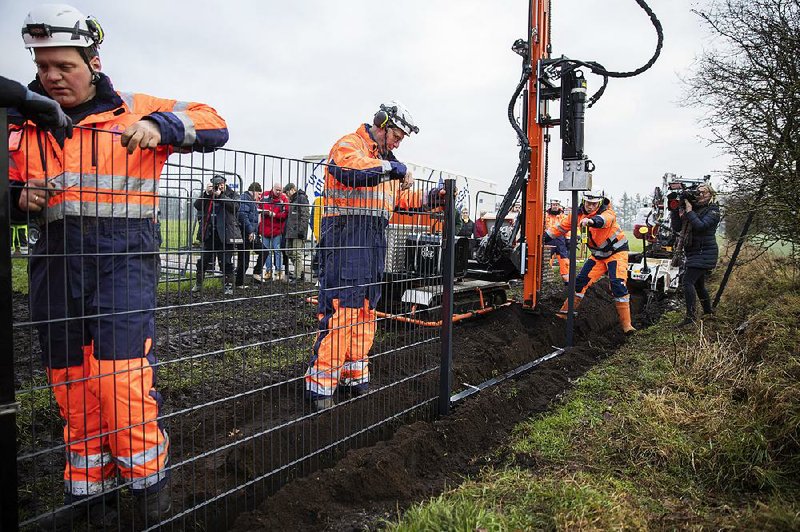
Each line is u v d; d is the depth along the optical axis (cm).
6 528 176
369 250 376
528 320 750
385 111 397
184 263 243
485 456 360
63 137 213
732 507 283
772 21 580
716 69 629
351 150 364
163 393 415
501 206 763
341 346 376
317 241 379
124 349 224
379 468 310
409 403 400
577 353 606
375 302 396
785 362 442
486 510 254
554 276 1366
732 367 470
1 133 168
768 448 322
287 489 285
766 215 617
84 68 217
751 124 603
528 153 716
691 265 727
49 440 348
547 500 268
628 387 469
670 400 416
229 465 306
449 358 408
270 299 322
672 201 762
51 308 222
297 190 275
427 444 353
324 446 341
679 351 554
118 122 227
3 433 173
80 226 206
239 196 251
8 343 174
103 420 238
